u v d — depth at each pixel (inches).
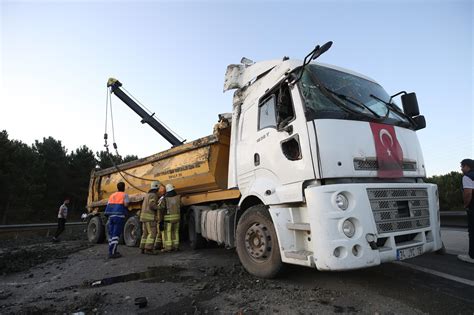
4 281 189.0
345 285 145.7
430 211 145.0
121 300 138.3
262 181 165.8
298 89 145.4
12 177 1096.8
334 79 163.2
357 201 121.8
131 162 367.2
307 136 134.5
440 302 121.3
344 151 131.3
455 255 212.2
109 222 272.1
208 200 263.6
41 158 1389.0
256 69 201.8
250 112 191.3
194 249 277.0
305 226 130.3
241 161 192.7
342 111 141.6
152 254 268.7
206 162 250.8
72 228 789.9
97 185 442.6
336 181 130.0
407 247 129.2
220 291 144.3
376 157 137.7
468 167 198.7
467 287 139.8
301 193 134.7
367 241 119.0
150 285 161.8
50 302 142.1
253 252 164.2
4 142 1091.9
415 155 156.8
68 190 1450.5
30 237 565.0
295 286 146.1
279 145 154.2
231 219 200.7
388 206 129.9
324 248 117.8
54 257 281.4
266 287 146.2
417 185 143.6
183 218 307.4
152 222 281.9
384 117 154.2
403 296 129.3
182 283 162.4
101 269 214.1
